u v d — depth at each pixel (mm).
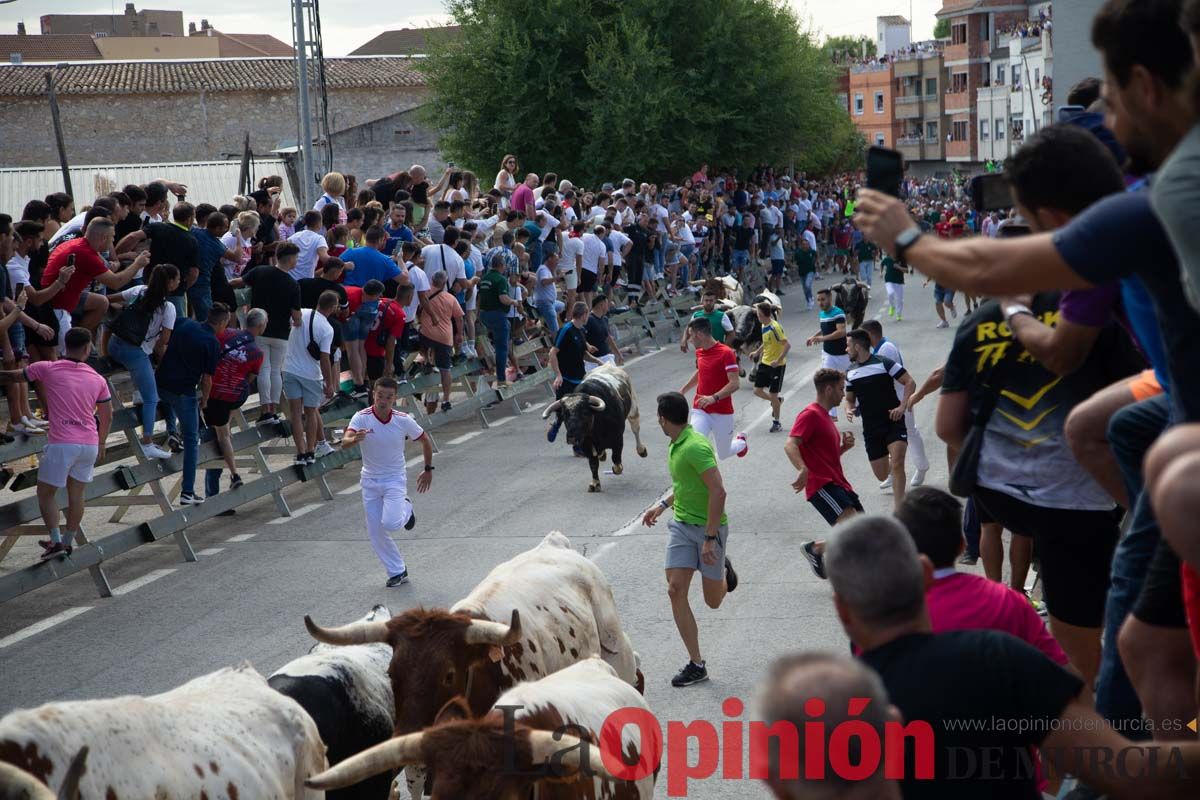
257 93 53344
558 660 6953
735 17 39656
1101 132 4715
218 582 12789
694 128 39250
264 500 16453
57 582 13219
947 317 31938
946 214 46625
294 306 15719
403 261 19203
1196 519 2264
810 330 30906
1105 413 4113
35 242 13883
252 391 16141
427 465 12289
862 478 15750
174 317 14344
